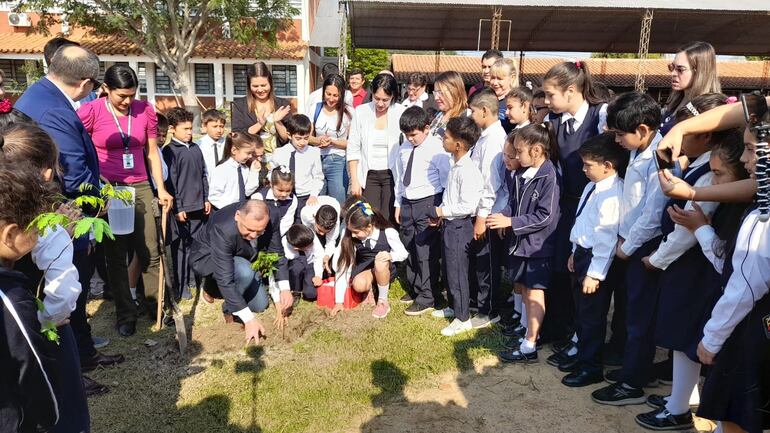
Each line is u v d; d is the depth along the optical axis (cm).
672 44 2098
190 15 1944
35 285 215
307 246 434
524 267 350
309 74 2316
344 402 309
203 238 410
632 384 301
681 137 227
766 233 189
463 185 377
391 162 485
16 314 148
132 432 283
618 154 296
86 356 342
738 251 198
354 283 445
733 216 231
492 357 362
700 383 323
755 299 194
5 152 198
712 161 229
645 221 274
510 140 354
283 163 495
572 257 326
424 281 438
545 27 1875
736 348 206
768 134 187
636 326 295
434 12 1627
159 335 396
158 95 2189
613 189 298
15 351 148
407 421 292
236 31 1802
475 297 445
